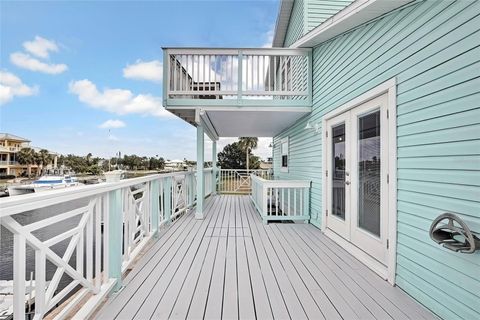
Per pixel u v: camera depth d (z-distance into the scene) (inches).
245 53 194.9
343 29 136.0
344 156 148.9
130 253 116.0
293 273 107.1
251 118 232.7
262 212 204.4
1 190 298.7
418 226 87.1
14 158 1171.9
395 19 101.8
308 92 200.1
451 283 73.8
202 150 216.1
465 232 66.5
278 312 79.0
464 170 70.9
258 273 106.9
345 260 122.3
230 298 87.0
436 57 80.9
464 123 71.1
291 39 301.0
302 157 229.9
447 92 76.7
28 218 234.1
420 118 87.3
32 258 210.2
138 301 84.8
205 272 107.6
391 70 103.5
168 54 192.5
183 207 238.5
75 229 71.9
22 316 53.6
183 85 203.2
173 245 143.9
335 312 79.2
